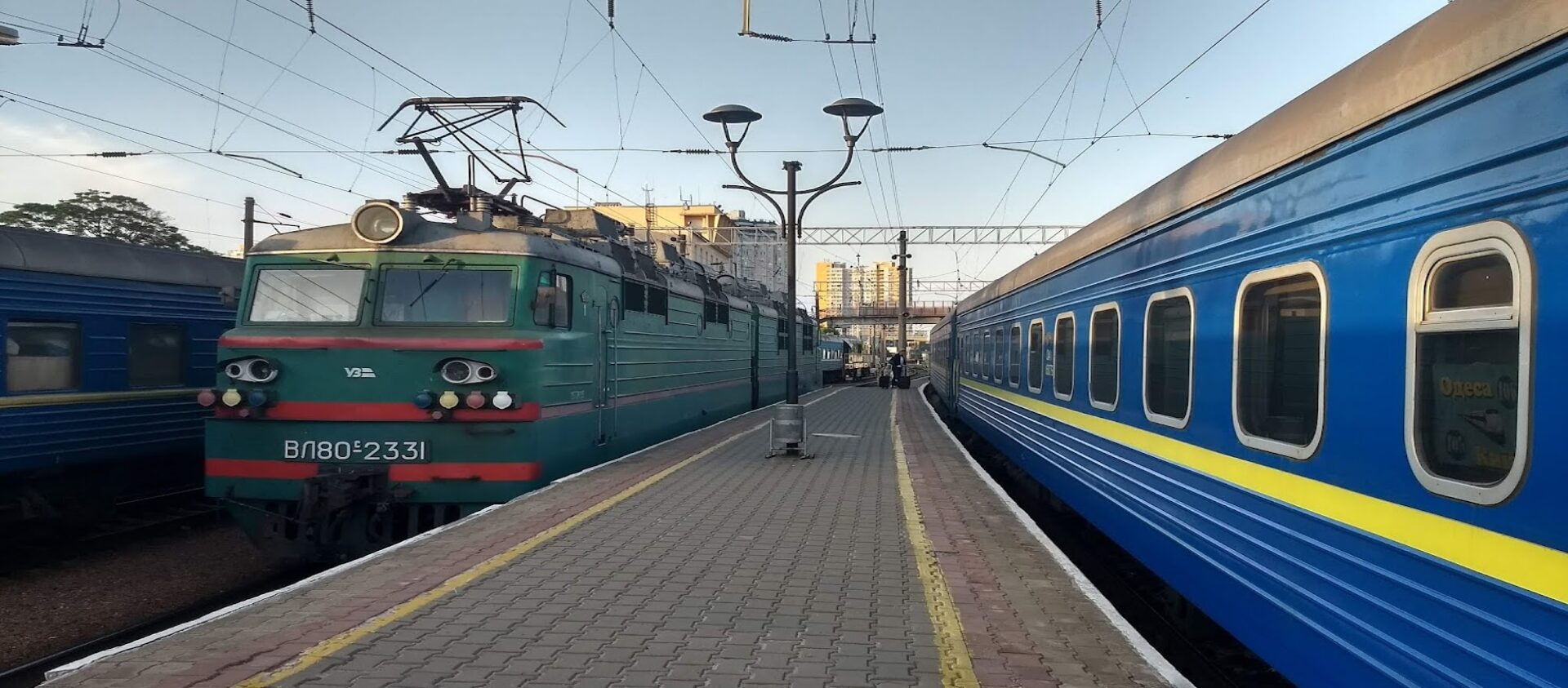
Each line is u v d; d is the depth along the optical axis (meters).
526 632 5.10
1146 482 6.48
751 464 12.12
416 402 8.33
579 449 10.37
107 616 7.79
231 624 5.14
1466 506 3.04
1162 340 6.16
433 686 4.26
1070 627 5.27
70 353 9.84
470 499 8.52
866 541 7.53
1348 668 3.75
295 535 8.61
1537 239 2.76
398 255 9.00
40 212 29.72
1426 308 3.30
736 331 20.22
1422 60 3.36
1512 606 2.82
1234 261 4.96
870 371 68.75
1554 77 2.73
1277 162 4.44
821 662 4.64
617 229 14.32
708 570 6.55
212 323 12.00
